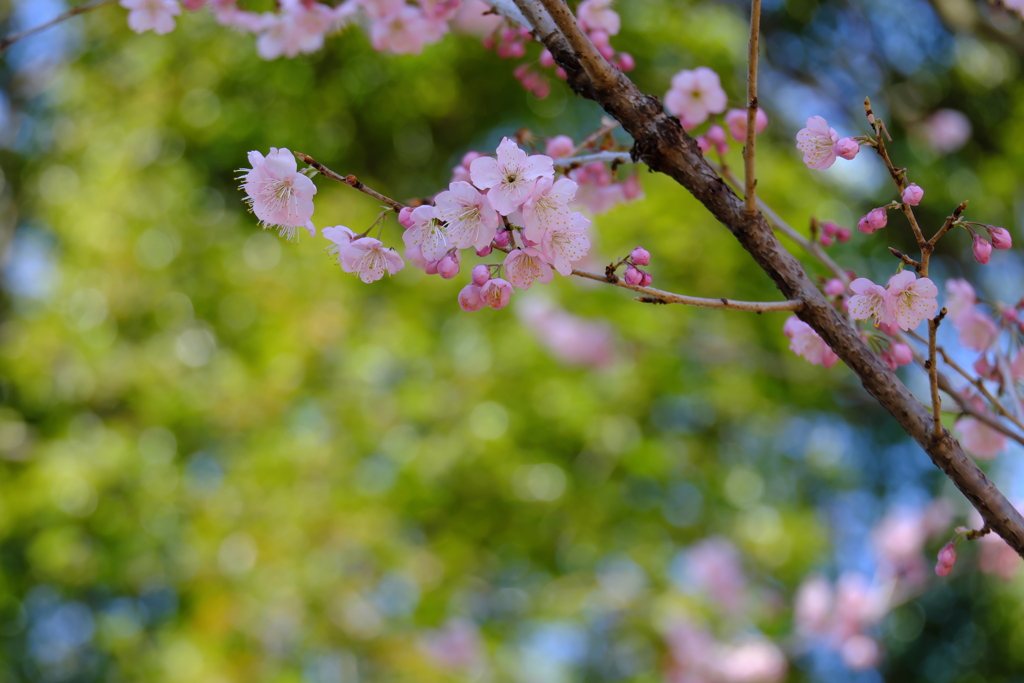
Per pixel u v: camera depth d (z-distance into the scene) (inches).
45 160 258.1
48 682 239.1
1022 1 90.4
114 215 225.1
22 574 227.6
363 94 241.6
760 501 229.8
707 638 203.9
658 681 207.9
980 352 81.8
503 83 240.2
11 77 261.4
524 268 51.4
